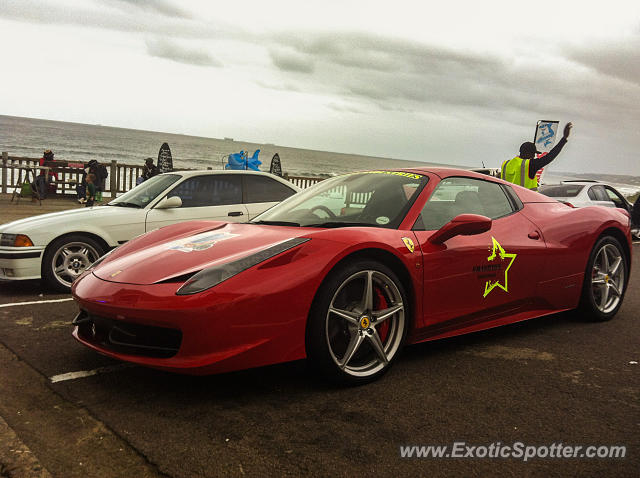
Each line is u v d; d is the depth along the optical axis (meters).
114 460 1.84
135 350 2.41
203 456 1.87
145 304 2.27
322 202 3.29
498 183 3.57
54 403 2.33
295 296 2.34
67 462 1.83
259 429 2.08
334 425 2.13
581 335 3.54
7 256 4.73
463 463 1.85
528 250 3.32
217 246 2.68
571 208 3.90
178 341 2.29
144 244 3.10
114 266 2.74
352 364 2.63
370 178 3.38
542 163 5.52
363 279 2.60
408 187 3.13
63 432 2.05
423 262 2.77
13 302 4.43
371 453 1.91
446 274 2.88
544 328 3.71
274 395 2.43
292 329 2.36
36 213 10.28
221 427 2.10
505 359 3.00
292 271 2.37
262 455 1.88
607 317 3.93
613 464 1.86
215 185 5.82
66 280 4.95
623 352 3.19
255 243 2.65
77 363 2.86
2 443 1.96
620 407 2.36
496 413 2.27
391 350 2.70
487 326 3.22
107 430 2.07
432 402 2.38
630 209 10.29
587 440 2.03
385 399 2.40
